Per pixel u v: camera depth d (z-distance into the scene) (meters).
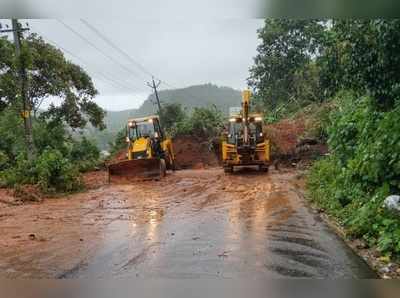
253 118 19.92
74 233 8.30
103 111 28.97
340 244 6.84
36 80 24.88
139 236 7.89
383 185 7.79
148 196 13.45
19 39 17.05
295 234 7.57
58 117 26.81
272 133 24.62
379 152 8.31
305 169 19.81
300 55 37.44
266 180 16.42
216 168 25.80
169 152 22.03
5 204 12.25
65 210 11.20
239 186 14.96
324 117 22.41
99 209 11.25
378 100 8.67
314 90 31.47
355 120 11.16
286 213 9.56
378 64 7.85
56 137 26.53
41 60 24.20
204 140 29.91
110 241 7.57
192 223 8.91
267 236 7.50
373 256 6.08
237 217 9.37
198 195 13.27
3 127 24.77
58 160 15.23
